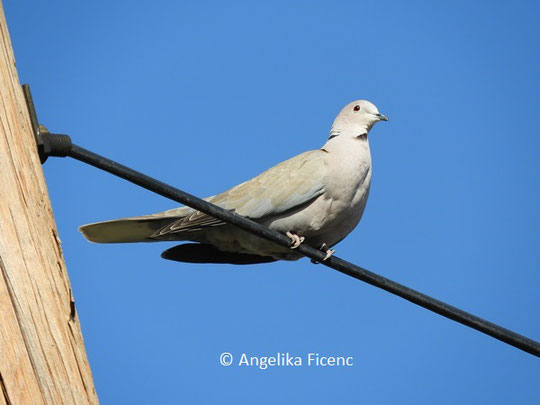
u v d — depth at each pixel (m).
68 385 6.68
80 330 7.27
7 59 7.62
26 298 6.59
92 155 8.44
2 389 6.13
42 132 8.22
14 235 6.76
